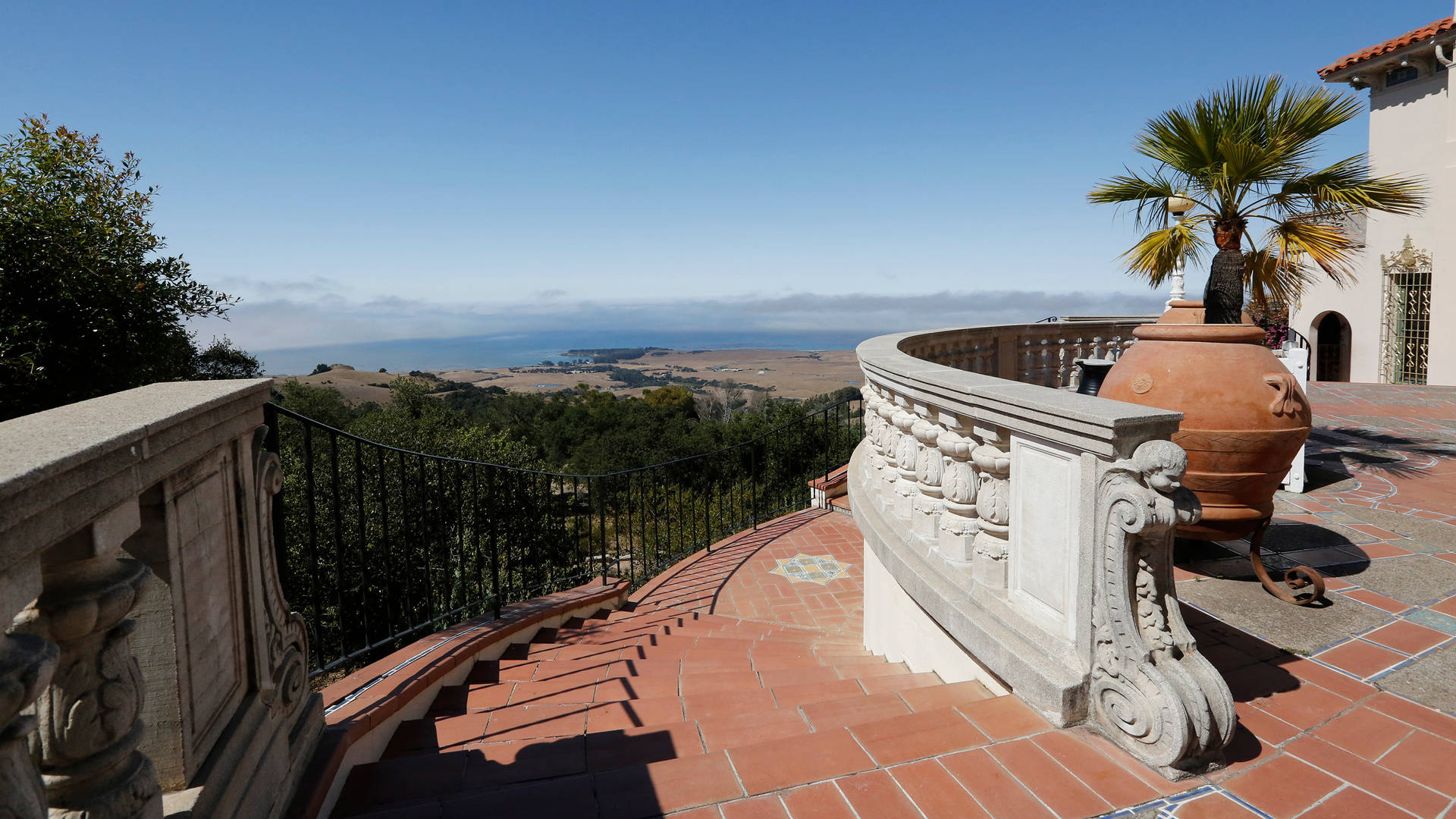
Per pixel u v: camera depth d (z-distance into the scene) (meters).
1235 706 2.57
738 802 2.11
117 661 1.26
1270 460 3.34
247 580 1.93
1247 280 5.02
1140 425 2.25
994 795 2.10
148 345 11.21
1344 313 14.94
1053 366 9.73
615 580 6.90
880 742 2.38
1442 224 13.01
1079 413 2.33
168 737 1.51
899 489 4.03
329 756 2.31
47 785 1.21
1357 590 3.57
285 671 2.15
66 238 9.96
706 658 4.36
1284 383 3.29
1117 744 2.32
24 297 9.77
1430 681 2.69
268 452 2.20
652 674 4.04
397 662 3.62
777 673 3.84
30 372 9.24
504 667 4.24
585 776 2.26
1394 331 14.02
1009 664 2.64
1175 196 4.65
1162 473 2.14
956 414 3.11
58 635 1.15
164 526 1.49
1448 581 3.66
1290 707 2.55
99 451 1.13
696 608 6.01
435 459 4.00
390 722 3.06
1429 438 7.46
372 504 11.62
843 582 6.44
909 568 3.49
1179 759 2.13
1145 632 2.31
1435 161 13.06
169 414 1.42
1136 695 2.24
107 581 1.24
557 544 10.46
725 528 10.15
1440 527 4.52
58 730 1.19
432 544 11.54
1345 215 4.62
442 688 3.72
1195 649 2.31
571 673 4.05
